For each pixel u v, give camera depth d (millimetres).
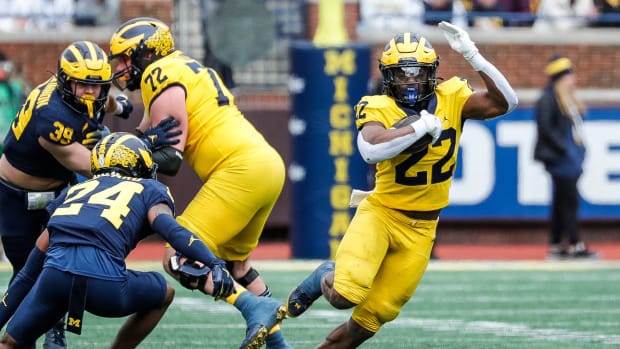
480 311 30719
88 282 18125
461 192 49500
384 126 19969
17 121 21609
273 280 36344
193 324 27781
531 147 49594
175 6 50031
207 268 18891
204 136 22219
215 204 22031
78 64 20828
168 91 21984
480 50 52000
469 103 20438
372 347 24781
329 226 41344
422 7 51688
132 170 19266
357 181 41156
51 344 22297
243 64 41938
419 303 32250
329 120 40688
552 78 43781
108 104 24203
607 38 52750
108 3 51969
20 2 50969
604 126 50062
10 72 43312
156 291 19031
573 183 44125
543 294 34438
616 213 50281
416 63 19766
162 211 18750
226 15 41812
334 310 30766
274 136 48469
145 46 22406
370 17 51344
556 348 24766
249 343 19016
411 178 20172
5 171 22016
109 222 18453
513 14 52219
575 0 53938
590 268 41812
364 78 40688
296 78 40938
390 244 20453
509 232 51031
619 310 31078
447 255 47156
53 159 21719
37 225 22312
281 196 48781
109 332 26391
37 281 18453
